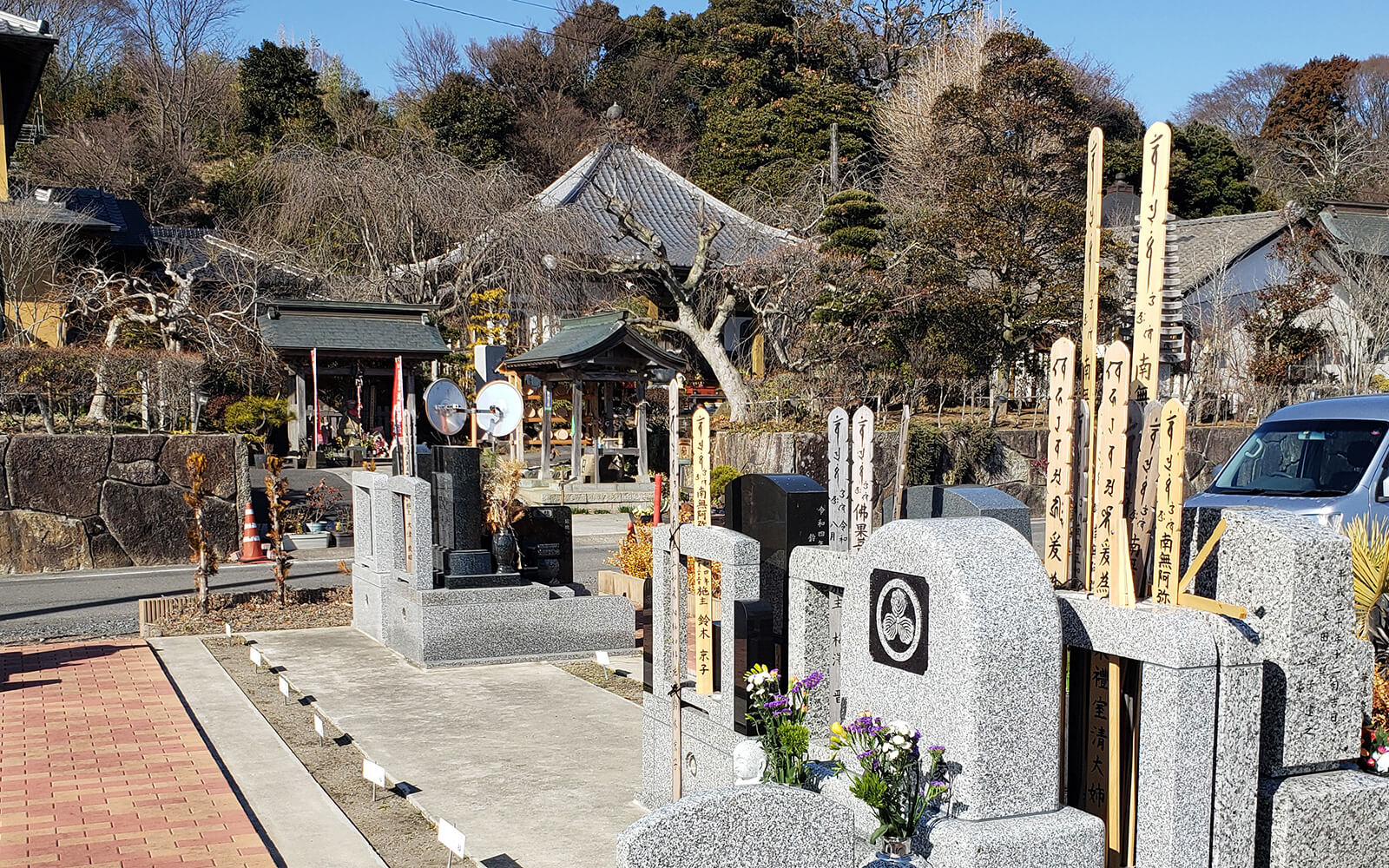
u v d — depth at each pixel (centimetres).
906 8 5559
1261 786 434
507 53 5803
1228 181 4916
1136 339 450
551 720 820
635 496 2461
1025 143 3231
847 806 427
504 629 1020
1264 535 442
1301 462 1061
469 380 3175
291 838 583
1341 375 2889
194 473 1248
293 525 1856
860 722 412
